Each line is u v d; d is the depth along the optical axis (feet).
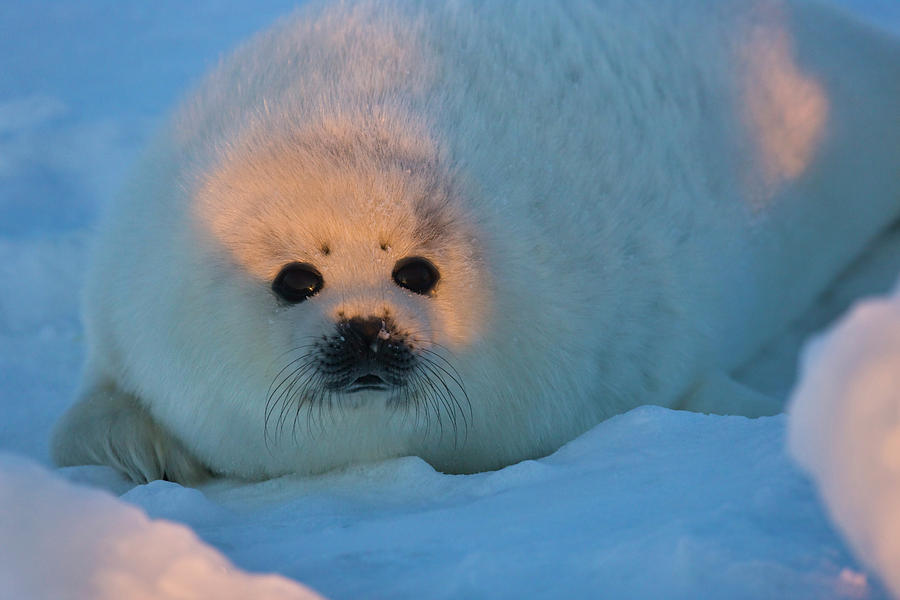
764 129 37.17
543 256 28.48
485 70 31.37
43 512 10.93
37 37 84.99
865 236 41.88
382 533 16.21
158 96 68.18
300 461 27.96
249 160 27.25
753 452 16.63
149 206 29.19
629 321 30.50
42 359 38.47
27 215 51.06
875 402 8.02
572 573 12.30
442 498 20.68
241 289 26.35
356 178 25.93
